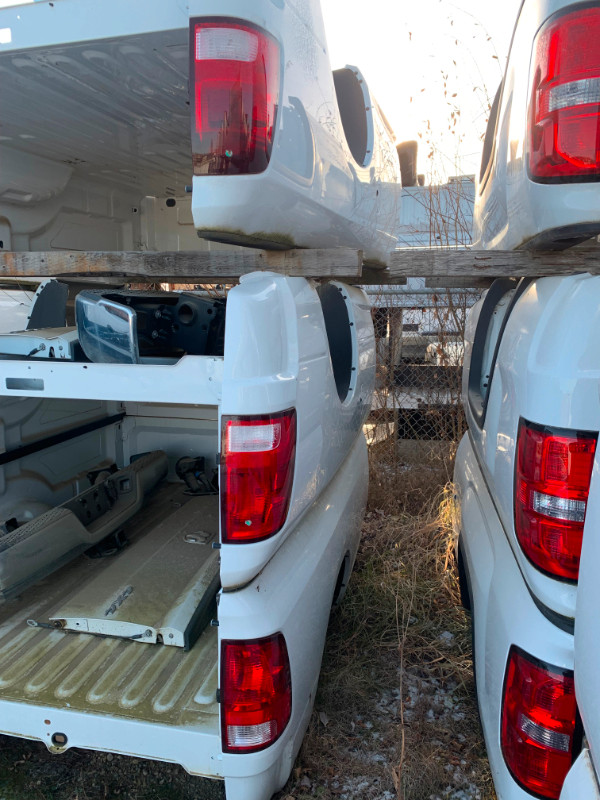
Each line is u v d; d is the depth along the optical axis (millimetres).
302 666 2027
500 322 2512
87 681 2119
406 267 2061
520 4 2033
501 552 2014
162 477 3814
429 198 5398
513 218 2061
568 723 1547
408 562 3707
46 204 3229
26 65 1989
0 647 2320
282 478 1755
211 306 2404
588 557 1220
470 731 2516
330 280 2689
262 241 2029
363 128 3094
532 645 1598
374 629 3182
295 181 2039
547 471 1541
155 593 2590
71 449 3383
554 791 1575
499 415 2025
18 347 2029
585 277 1631
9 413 2820
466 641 3068
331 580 2428
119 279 2762
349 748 2428
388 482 5047
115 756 2445
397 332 5410
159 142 2822
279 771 1986
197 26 1716
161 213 4090
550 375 1538
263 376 1697
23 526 2584
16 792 2268
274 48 1809
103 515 3113
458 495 3121
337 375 2654
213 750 1833
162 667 2207
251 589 1806
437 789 2234
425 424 5406
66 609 2455
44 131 2650
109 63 1987
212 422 3840
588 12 1520
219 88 1740
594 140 1578
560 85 1586
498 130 2420
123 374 1764
